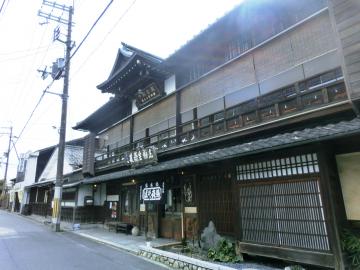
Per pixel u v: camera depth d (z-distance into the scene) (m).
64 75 23.03
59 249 13.08
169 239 15.08
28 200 43.28
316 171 7.96
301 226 8.10
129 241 15.16
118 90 20.42
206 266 8.49
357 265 7.16
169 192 15.62
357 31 6.83
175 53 14.22
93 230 20.78
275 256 8.55
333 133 6.77
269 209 8.97
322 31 8.84
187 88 14.37
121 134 20.70
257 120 10.31
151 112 17.31
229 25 12.34
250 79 11.05
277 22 11.73
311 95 8.76
